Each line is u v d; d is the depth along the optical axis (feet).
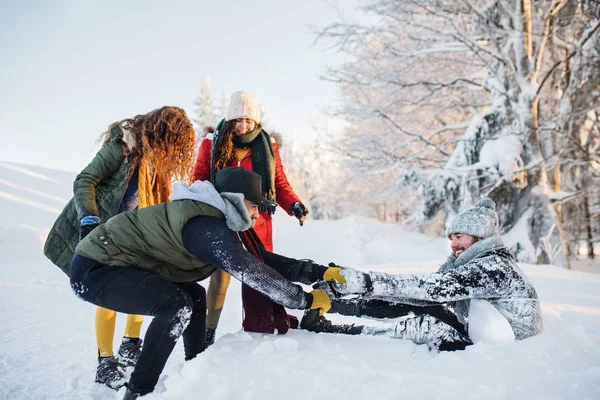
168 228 6.86
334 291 8.14
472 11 38.40
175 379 6.36
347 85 46.32
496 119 36.99
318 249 41.86
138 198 8.87
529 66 36.76
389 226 72.33
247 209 7.20
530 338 7.32
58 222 8.69
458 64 43.96
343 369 6.45
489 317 7.64
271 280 6.91
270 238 10.77
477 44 37.09
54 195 49.85
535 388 5.79
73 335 12.23
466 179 35.55
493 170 34.86
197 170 10.85
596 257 73.77
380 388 5.94
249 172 7.27
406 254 38.01
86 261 7.06
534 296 7.99
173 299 6.74
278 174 11.25
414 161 44.57
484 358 6.78
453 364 6.63
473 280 7.77
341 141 48.57
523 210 36.27
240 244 6.91
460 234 8.67
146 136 8.93
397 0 39.06
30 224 35.55
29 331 12.62
